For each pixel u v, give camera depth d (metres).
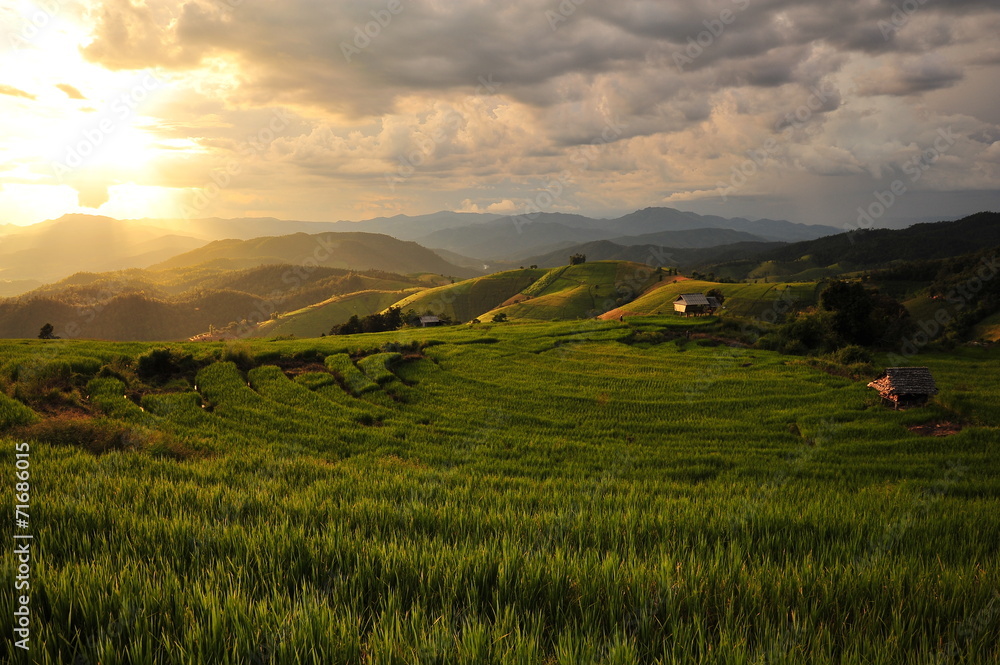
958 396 43.28
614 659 4.76
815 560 8.71
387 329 108.38
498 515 10.86
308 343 63.19
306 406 39.94
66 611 5.58
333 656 4.75
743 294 155.50
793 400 46.56
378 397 44.69
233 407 37.38
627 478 27.41
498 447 33.50
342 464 24.92
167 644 4.84
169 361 43.72
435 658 4.67
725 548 9.34
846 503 17.28
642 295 173.50
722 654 4.97
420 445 33.22
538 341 73.94
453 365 59.25
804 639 5.44
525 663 4.66
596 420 41.09
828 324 71.06
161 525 8.82
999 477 27.56
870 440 35.97
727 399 46.97
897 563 8.21
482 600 6.38
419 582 6.64
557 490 18.83
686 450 33.88
